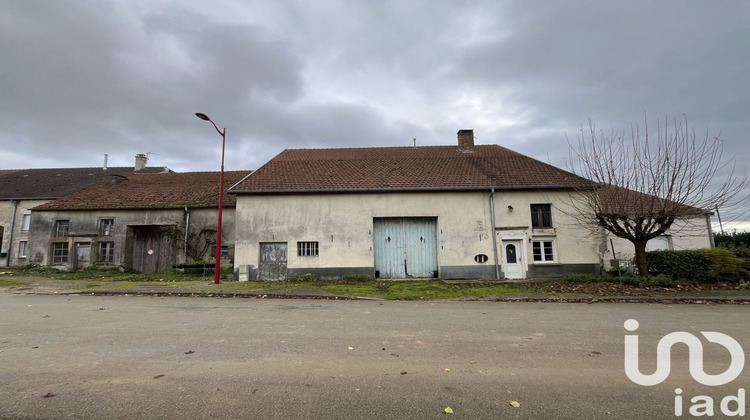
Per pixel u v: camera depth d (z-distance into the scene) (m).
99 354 5.06
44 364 4.64
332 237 15.82
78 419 3.21
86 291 11.72
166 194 20.28
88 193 20.73
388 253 16.14
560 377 4.36
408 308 9.23
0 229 22.41
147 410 3.39
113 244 18.97
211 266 17.84
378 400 3.67
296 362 4.81
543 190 16.08
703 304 10.02
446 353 5.28
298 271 15.64
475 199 16.12
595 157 13.95
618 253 16.39
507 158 19.14
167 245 19.48
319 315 8.16
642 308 9.28
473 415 3.37
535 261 15.87
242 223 15.91
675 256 13.47
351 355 5.14
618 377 4.37
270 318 7.75
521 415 3.38
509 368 4.66
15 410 3.37
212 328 6.73
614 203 13.33
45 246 19.23
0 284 13.51
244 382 4.09
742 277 12.88
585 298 10.79
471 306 9.61
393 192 16.08
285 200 16.06
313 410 3.43
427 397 3.75
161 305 9.42
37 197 22.45
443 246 15.81
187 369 4.49
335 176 17.22
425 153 20.64
